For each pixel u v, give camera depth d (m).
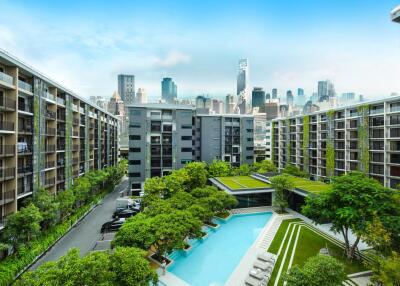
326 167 59.62
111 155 76.44
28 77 30.84
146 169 57.72
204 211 30.77
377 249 19.72
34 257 24.70
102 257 14.41
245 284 21.23
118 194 56.97
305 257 25.47
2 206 26.59
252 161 72.00
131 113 57.03
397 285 15.88
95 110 59.00
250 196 44.38
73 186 40.03
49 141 36.34
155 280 16.34
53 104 36.72
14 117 27.16
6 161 27.22
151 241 20.89
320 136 62.50
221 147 69.44
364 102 50.03
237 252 27.95
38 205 28.16
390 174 44.59
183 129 60.25
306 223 36.06
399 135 43.03
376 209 22.38
